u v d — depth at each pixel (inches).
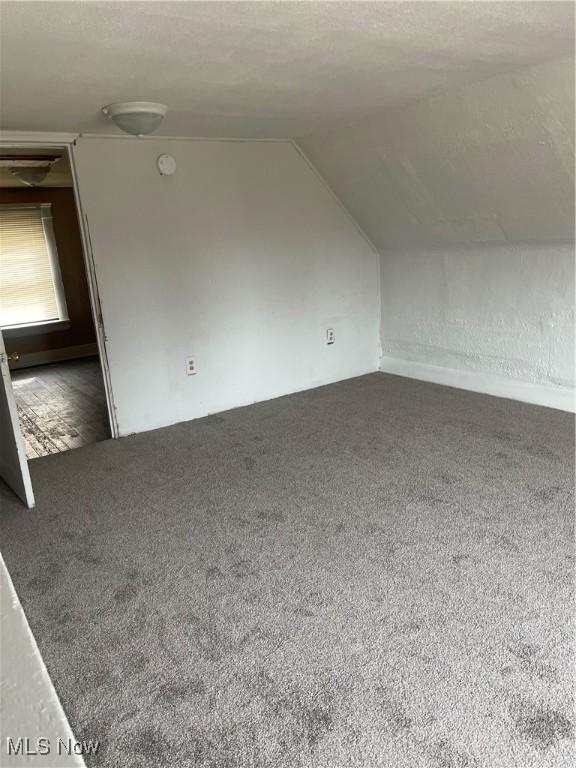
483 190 144.9
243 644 77.6
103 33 74.9
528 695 66.1
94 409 196.5
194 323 165.9
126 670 74.5
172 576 93.9
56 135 137.7
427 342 191.3
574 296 147.0
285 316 183.6
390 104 129.5
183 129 143.5
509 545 95.2
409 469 126.2
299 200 179.2
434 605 82.2
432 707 65.5
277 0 67.5
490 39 87.4
